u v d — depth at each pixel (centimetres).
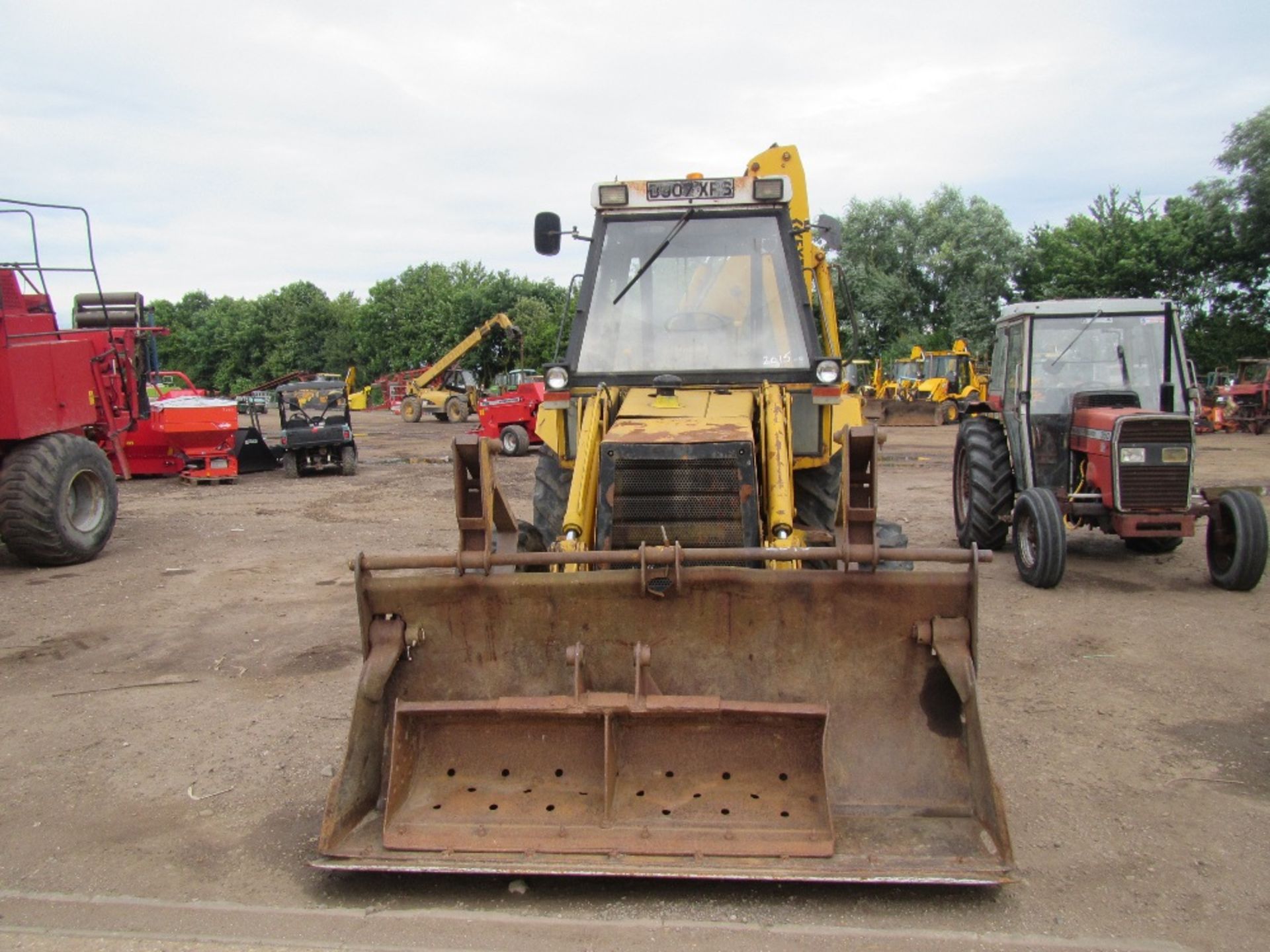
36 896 357
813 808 354
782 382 545
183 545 1071
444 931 330
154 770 471
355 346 6975
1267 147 3325
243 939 328
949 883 326
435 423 3812
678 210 576
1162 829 401
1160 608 750
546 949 318
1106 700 554
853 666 386
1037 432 892
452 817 360
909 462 1948
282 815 423
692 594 390
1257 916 336
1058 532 794
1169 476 811
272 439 2289
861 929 327
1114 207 3838
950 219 4612
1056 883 358
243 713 549
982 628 700
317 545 1063
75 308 1317
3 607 791
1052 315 903
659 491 445
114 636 705
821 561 504
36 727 530
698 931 327
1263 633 680
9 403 912
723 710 371
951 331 4512
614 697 379
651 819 353
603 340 566
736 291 568
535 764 378
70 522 955
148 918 342
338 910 345
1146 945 318
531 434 2345
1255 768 462
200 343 8850
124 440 1659
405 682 399
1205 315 3581
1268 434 2581
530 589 393
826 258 718
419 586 395
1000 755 479
